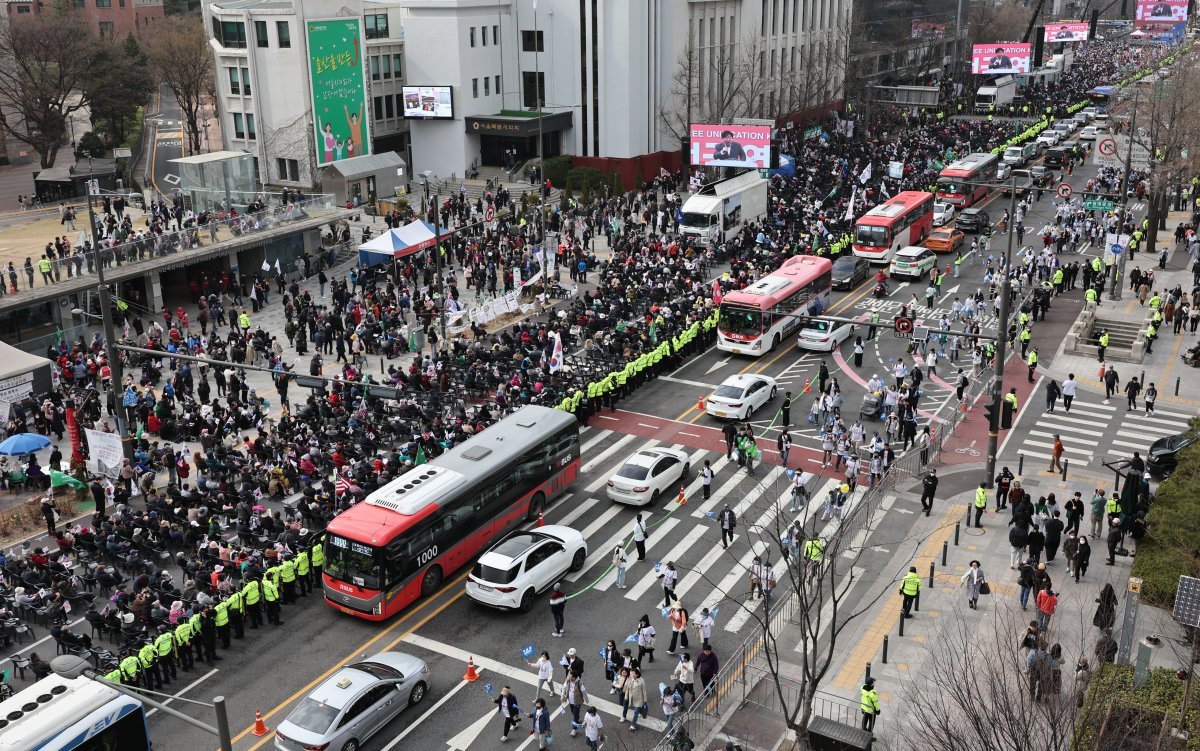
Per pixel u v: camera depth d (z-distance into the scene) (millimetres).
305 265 69250
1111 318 59281
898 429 45500
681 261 67500
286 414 44312
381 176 91438
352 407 45938
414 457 41156
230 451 41438
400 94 100438
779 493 40844
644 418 48562
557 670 30047
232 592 31656
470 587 33000
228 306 63906
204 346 54750
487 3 97688
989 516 38594
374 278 65875
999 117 131125
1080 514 35219
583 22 95688
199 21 150750
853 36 122750
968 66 159500
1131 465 37125
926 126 118562
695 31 101688
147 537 34875
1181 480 35344
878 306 64438
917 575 31656
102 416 47531
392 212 79375
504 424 39906
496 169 100812
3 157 113000
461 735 27125
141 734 22516
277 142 90812
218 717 18781
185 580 33281
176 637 29672
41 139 102312
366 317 56844
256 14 87688
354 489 37094
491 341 56594
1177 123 81375
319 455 40750
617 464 43688
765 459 44000
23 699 21781
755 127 80812
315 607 33750
